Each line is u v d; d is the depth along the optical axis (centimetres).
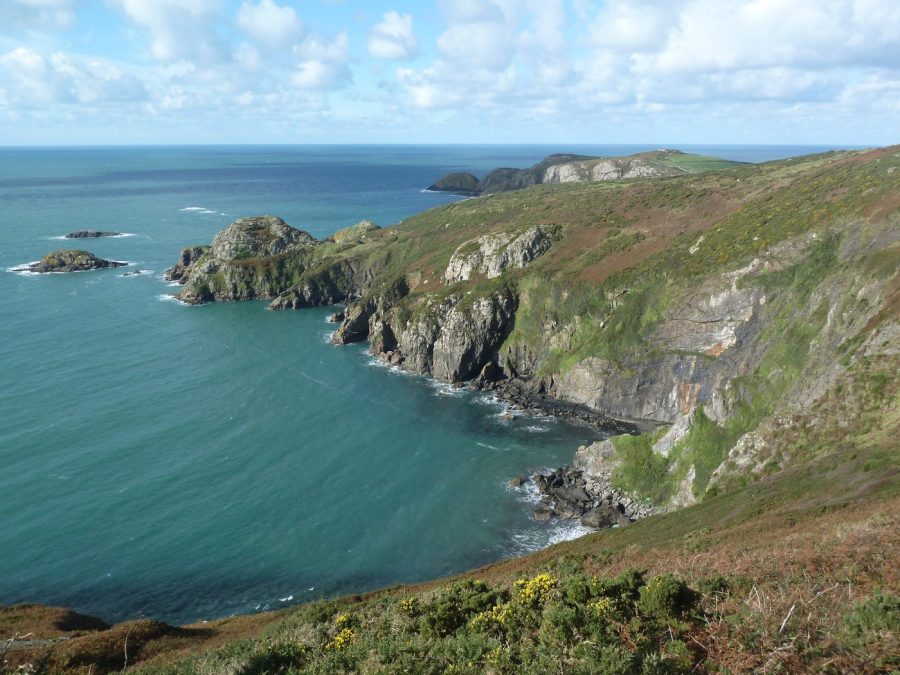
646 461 6644
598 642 1467
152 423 7862
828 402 4909
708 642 1386
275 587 5116
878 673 1143
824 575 1692
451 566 5425
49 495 6162
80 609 4778
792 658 1223
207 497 6316
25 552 5328
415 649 1761
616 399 8750
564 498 6456
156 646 3089
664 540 3803
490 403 9181
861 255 6675
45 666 2603
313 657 1953
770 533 2955
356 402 8981
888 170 7919
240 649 2380
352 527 5950
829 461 4150
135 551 5441
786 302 7338
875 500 2934
